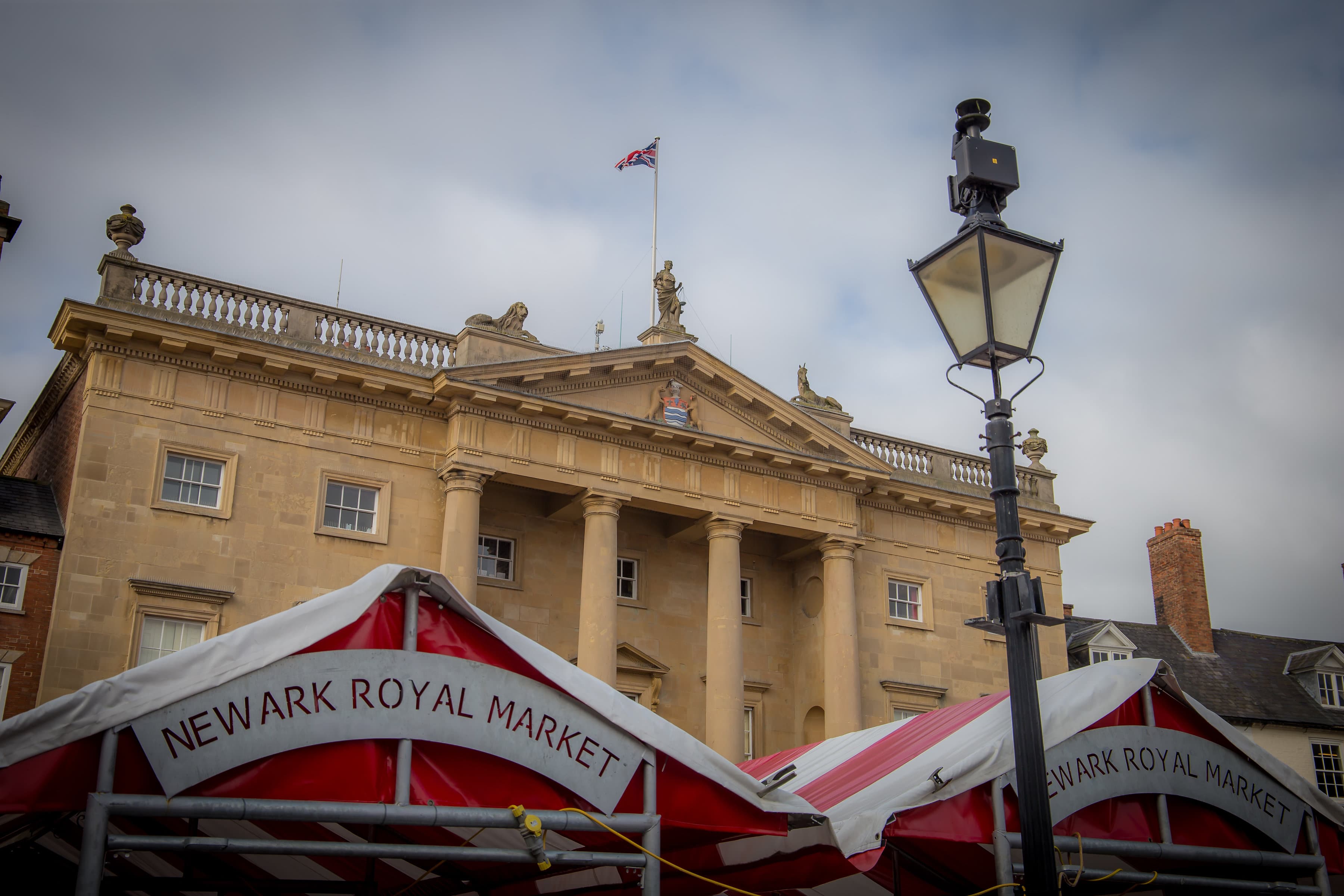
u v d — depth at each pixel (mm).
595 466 36844
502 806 9633
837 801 12523
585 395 37500
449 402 35562
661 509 38188
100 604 30266
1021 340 11516
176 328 32250
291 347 33875
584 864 9789
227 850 8516
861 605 42125
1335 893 14375
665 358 38531
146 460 31734
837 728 38844
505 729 9734
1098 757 12047
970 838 11258
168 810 8328
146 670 8578
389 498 34656
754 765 18406
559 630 37656
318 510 33594
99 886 8000
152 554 31203
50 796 8148
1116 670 12430
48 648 29391
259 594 32250
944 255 11844
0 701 29328
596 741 10102
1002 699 12656
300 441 33875
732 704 36938
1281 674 54094
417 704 9453
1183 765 12516
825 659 40000
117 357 32031
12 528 30703
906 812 11070
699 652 40188
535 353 37312
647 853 9992
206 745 8648
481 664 9789
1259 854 12633
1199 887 12453
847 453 41406
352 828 12133
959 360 11680
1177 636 55000
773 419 40531
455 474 34844
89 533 30594
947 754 12031
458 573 34031
